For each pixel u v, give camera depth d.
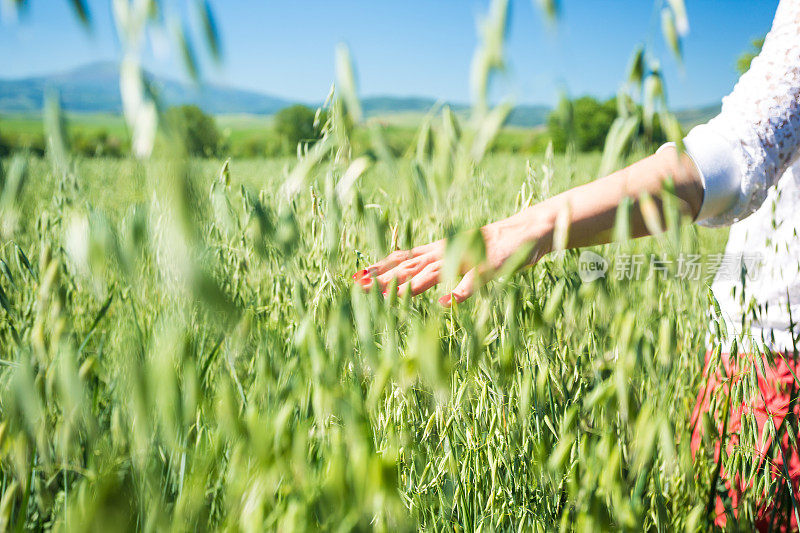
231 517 0.77
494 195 1.98
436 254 0.98
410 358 0.85
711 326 1.31
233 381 1.01
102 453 0.87
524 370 1.15
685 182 0.98
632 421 1.06
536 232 0.91
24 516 0.86
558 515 1.33
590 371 1.35
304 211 1.30
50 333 0.82
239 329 0.82
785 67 1.02
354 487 0.73
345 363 0.98
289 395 0.82
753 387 1.30
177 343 0.66
